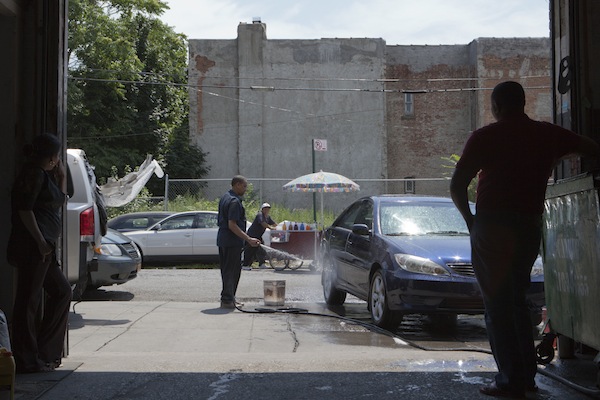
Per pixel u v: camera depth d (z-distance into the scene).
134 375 5.79
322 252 12.57
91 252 10.67
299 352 7.59
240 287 14.71
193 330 9.02
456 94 40.91
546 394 5.07
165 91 42.16
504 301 4.93
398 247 9.40
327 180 23.70
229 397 5.09
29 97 6.21
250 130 39.56
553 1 6.79
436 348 8.01
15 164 6.12
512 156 4.88
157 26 43.47
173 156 38.72
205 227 20.31
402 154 40.81
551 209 6.05
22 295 5.76
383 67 40.00
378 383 5.50
